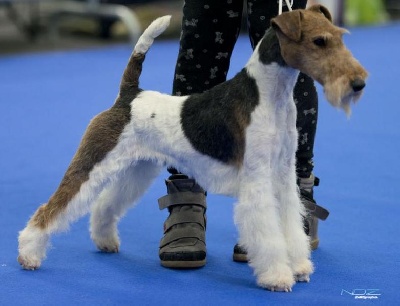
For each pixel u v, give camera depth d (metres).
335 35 2.29
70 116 5.72
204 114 2.57
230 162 2.53
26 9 10.65
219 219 3.41
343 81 2.21
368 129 5.41
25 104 6.15
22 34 10.32
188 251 2.73
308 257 2.65
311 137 2.93
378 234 3.16
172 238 2.79
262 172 2.45
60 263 2.82
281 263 2.48
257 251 2.47
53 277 2.66
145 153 2.69
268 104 2.44
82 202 2.66
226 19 2.83
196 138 2.57
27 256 2.71
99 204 2.90
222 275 2.68
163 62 8.11
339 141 5.04
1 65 8.01
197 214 2.86
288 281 2.47
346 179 4.09
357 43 9.83
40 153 4.66
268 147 2.44
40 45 9.55
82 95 6.51
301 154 2.93
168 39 10.28
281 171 2.57
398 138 5.12
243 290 2.51
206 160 2.58
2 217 3.39
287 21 2.31
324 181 4.06
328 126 5.53
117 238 2.97
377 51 9.19
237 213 2.48
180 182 2.88
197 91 2.91
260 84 2.45
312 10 2.47
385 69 8.04
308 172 2.97
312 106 2.89
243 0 2.86
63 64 8.10
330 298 2.42
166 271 2.73
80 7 9.73
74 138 5.05
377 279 2.61
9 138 5.03
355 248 2.98
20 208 3.54
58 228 2.69
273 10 2.75
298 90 2.85
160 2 10.79
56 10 9.95
